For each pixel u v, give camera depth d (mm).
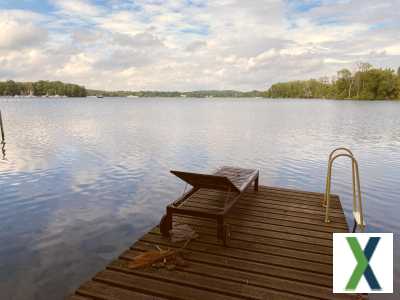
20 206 9828
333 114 54000
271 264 5223
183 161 16844
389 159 17281
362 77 117250
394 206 10203
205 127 34594
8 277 6105
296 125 36688
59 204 10039
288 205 8109
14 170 14320
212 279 4762
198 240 6051
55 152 18828
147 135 27219
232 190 7027
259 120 44156
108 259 6801
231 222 6969
